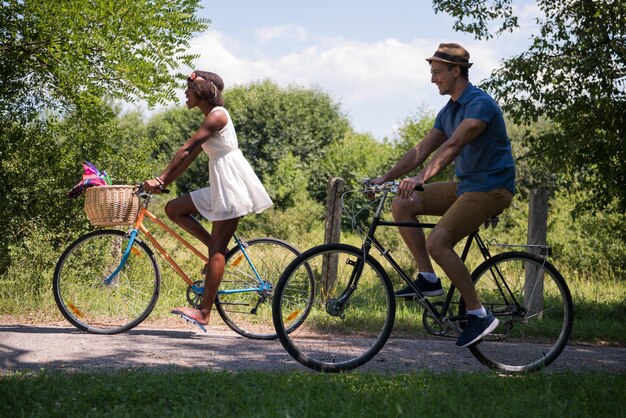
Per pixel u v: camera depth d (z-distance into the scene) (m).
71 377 4.14
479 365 5.30
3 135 8.80
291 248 6.12
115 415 3.39
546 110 9.70
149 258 6.17
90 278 6.23
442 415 3.54
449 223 4.70
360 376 4.43
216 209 5.64
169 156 43.50
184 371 4.39
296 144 47.09
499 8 10.47
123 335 5.99
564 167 9.60
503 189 4.73
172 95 8.48
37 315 6.93
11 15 8.16
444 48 4.86
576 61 9.38
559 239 13.15
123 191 5.90
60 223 9.00
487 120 4.64
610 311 8.48
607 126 9.34
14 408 3.51
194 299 6.07
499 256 5.13
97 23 8.14
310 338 4.98
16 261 8.25
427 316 4.97
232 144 5.72
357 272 4.93
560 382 4.39
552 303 5.30
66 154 9.22
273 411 3.48
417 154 5.04
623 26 9.17
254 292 6.05
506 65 9.74
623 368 5.41
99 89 8.39
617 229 10.29
